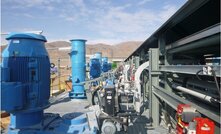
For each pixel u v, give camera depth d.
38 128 3.26
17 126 3.28
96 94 5.20
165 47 5.05
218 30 2.27
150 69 5.58
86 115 3.97
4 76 2.67
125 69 8.51
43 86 3.30
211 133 2.40
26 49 3.12
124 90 5.26
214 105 3.07
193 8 3.12
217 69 2.27
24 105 3.01
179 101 3.45
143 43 7.61
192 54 5.25
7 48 3.14
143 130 5.22
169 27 4.57
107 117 4.10
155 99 5.62
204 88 3.67
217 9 3.20
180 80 4.92
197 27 4.21
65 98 9.18
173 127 5.06
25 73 3.06
